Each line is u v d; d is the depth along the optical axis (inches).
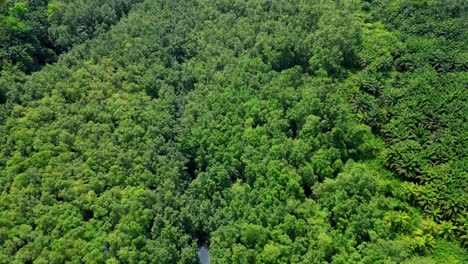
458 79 3772.1
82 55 4057.6
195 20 4500.5
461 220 2834.6
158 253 2637.8
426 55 4047.7
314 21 4441.4
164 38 4239.7
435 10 4571.9
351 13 4724.4
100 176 3019.2
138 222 2783.0
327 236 2581.2
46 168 3024.1
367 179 2940.5
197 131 3336.6
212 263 2642.7
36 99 3577.8
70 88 3617.1
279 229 2659.9
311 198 3036.4
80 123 3378.4
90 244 2659.9
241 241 2709.2
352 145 3373.5
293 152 3120.1
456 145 3265.3
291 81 3752.5
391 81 3860.7
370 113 3560.5
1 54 3799.2
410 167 3171.8
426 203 2989.7
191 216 2888.8
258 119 3452.3
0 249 2620.6
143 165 3137.3
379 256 2541.8
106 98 3624.5
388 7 4803.2
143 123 3420.3
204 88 3747.5
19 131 3206.2
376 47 4298.7
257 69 3863.2
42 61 4148.6
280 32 4160.9
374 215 2783.0
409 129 3415.4
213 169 3093.0
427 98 3602.4
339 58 4101.9
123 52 4069.9
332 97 3563.0
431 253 2783.0
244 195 2888.8
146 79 3772.1
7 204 2822.3
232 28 4291.3
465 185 2984.7
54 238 2691.9
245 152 3147.1
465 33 4254.4
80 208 2869.1
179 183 3115.2
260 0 4630.9
